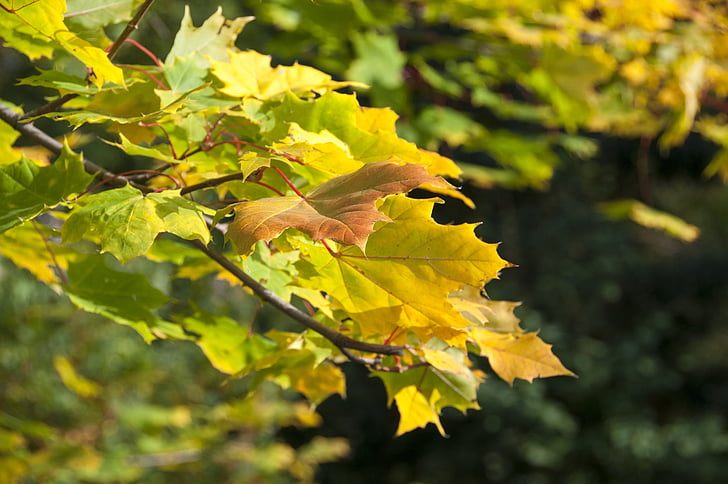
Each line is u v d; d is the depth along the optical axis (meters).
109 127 1.50
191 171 1.52
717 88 2.67
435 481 6.65
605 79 2.67
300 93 1.50
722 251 7.57
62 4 1.39
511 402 6.48
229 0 4.70
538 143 2.85
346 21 2.34
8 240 1.55
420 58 2.71
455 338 1.40
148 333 1.54
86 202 1.39
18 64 4.10
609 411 6.53
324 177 1.43
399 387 1.51
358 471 6.99
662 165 8.14
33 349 3.15
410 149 1.45
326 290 1.40
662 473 6.21
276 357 1.49
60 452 2.25
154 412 2.76
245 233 1.32
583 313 7.25
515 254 7.71
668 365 7.07
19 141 3.77
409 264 1.37
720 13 2.65
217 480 3.42
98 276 1.56
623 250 7.48
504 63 2.77
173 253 1.60
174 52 1.51
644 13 2.47
